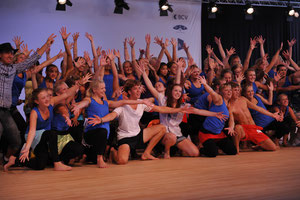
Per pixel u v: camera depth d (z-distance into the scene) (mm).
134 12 8141
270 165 3490
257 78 6082
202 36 9602
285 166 3396
